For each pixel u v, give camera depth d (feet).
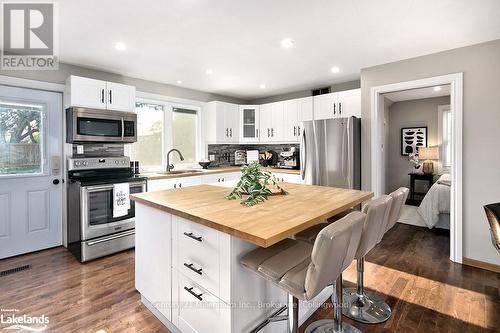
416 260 9.34
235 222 4.42
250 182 6.53
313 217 4.73
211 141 15.62
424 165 17.90
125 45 8.76
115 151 11.69
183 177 12.73
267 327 5.18
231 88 14.92
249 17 6.97
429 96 17.42
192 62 10.47
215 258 4.72
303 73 12.06
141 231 6.85
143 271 6.79
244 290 4.68
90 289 7.49
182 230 5.48
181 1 6.22
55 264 9.11
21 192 9.88
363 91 11.28
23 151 9.89
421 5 6.37
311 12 6.72
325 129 11.95
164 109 14.03
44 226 10.43
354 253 4.62
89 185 9.35
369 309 6.52
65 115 10.51
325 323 6.07
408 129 18.71
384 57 9.95
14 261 9.35
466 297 7.04
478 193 8.73
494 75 8.38
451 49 9.11
